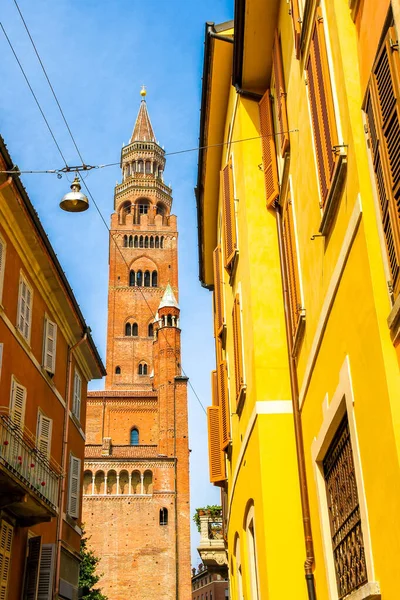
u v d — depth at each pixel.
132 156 124.94
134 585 72.75
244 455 13.85
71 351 26.30
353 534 7.43
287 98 11.52
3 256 18.89
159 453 81.62
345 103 7.05
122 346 105.62
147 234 114.75
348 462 7.68
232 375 16.77
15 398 19.44
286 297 11.52
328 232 8.09
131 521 75.50
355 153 6.70
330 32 7.77
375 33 6.36
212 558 32.09
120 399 91.56
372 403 6.24
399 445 5.53
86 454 80.12
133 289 110.06
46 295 23.09
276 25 12.63
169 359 88.12
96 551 73.69
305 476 10.16
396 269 5.74
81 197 14.55
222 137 18.25
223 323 18.27
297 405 10.65
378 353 6.02
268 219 13.18
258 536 11.59
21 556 19.64
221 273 19.31
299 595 10.33
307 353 9.95
